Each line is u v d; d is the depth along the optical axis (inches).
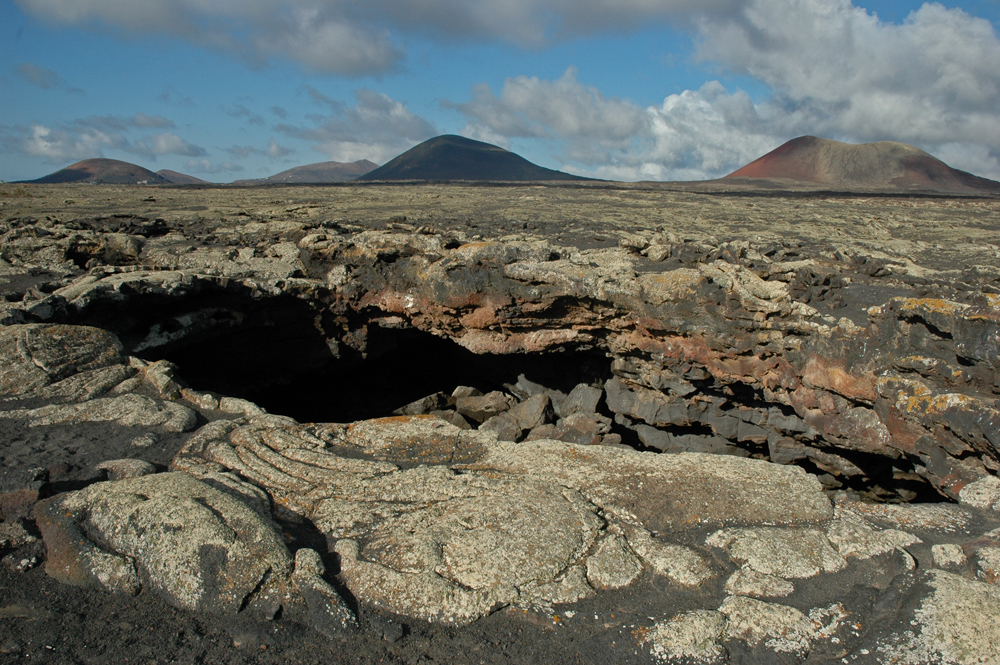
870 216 1322.6
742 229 1042.1
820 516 281.7
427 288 729.0
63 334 454.9
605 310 653.9
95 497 270.7
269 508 286.5
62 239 788.6
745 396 630.5
